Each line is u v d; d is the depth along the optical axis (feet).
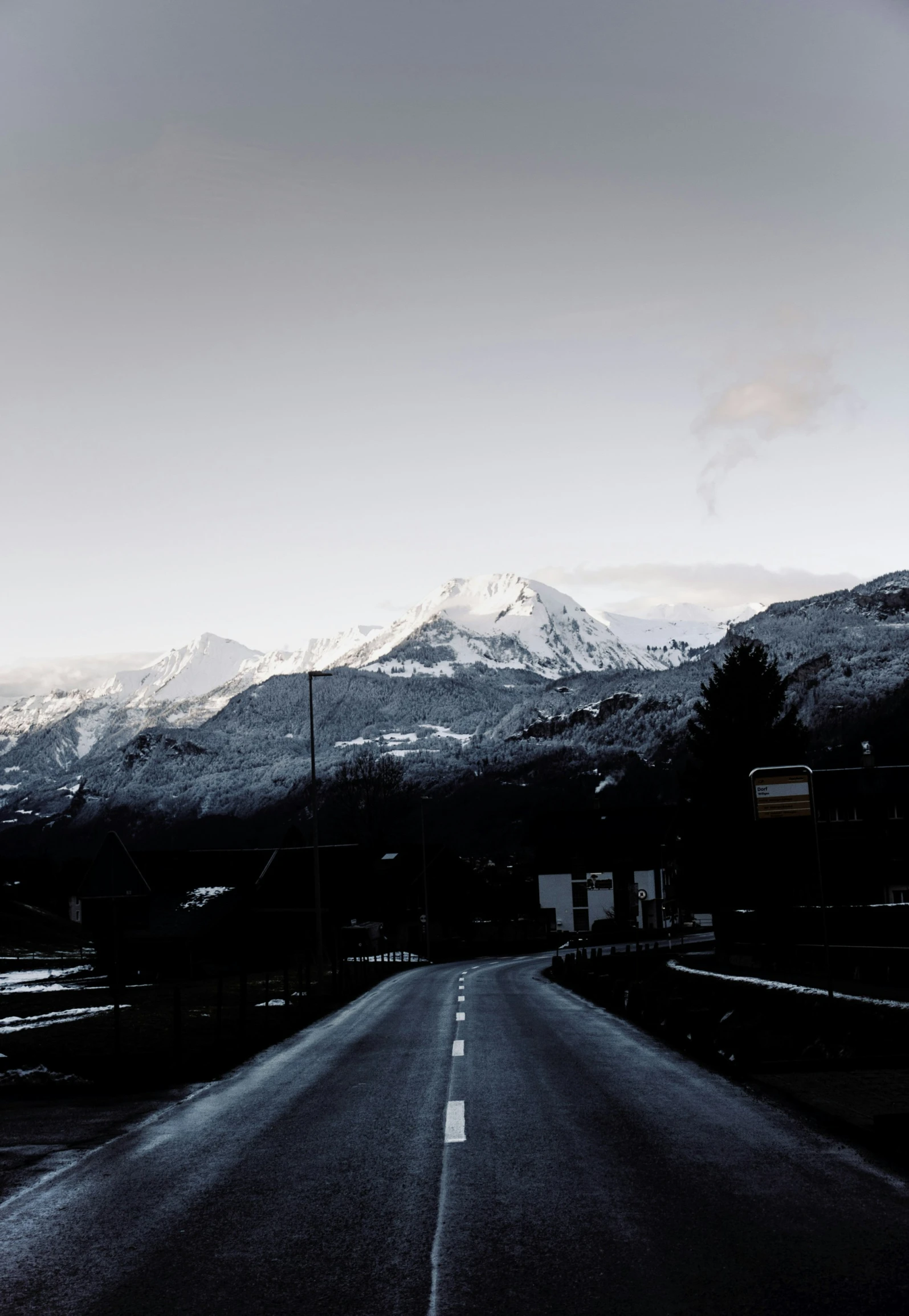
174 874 242.58
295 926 245.24
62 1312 19.89
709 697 168.86
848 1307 18.78
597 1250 22.36
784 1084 43.88
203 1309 19.84
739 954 143.13
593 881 374.22
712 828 163.02
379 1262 22.25
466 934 339.36
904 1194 25.90
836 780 173.78
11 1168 32.24
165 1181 30.19
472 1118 38.11
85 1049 64.64
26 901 451.53
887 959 91.30
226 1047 63.52
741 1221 23.94
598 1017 80.89
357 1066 54.95
